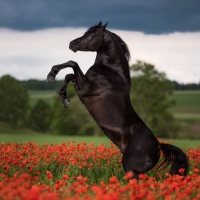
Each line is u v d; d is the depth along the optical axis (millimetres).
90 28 10859
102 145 14391
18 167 11539
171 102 73625
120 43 11016
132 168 9922
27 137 44562
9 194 6957
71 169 11578
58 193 7613
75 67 10258
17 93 98438
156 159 10117
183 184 8164
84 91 10289
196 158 12945
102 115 10258
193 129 69500
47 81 10305
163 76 74438
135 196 7008
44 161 12633
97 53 10898
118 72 10594
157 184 8328
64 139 40656
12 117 94562
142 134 10086
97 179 11312
